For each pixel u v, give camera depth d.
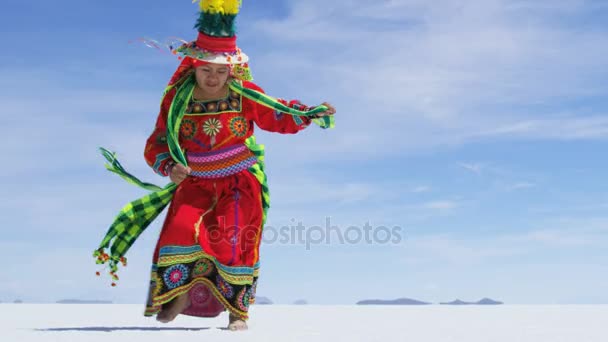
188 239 4.83
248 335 4.09
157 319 4.96
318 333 4.32
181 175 4.93
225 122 5.02
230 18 4.95
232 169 5.04
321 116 5.18
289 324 5.41
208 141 5.02
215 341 3.64
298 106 5.17
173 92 5.08
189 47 4.94
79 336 3.94
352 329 4.77
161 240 4.94
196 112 5.01
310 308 9.22
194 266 4.89
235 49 5.02
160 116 5.13
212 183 5.02
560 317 6.54
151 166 5.12
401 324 5.41
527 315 6.96
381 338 3.94
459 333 4.37
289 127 5.19
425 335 4.20
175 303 4.91
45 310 7.89
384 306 10.07
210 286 4.96
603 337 4.11
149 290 4.93
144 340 3.67
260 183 5.27
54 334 4.10
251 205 5.07
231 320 4.85
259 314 7.20
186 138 5.05
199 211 4.93
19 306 9.20
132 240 5.30
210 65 4.91
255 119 5.18
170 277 4.82
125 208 5.26
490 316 6.75
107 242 5.23
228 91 5.08
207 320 5.82
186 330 4.63
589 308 8.83
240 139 5.11
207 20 4.93
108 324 5.29
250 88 5.10
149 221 5.34
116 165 5.38
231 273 4.85
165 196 5.30
